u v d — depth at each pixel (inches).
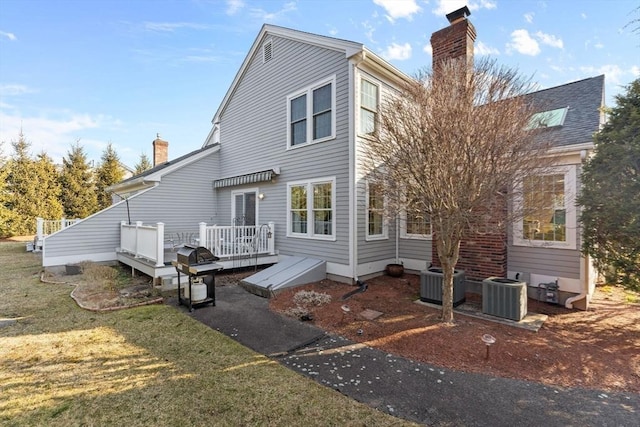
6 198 854.5
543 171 210.5
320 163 363.3
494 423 114.1
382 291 298.2
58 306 253.6
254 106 470.0
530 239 280.4
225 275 366.6
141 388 137.6
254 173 449.4
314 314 235.0
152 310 247.1
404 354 170.6
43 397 130.9
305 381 143.8
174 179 495.5
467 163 189.0
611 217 201.3
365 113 343.6
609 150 201.6
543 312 241.0
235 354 171.5
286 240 407.8
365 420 116.1
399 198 221.6
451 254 213.8
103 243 432.8
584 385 140.0
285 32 406.0
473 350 172.9
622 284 207.2
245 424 114.0
